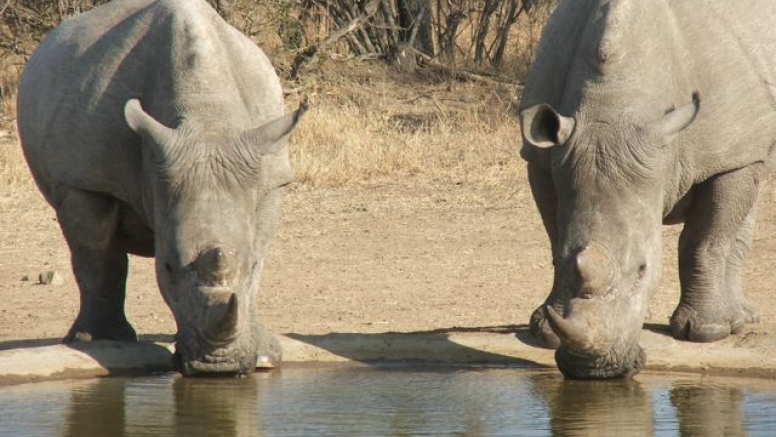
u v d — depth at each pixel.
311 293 35.19
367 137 56.28
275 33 67.56
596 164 24.44
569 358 24.58
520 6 80.44
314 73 67.00
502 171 52.28
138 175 26.14
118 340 27.77
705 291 28.58
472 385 25.38
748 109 27.33
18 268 38.81
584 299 23.42
